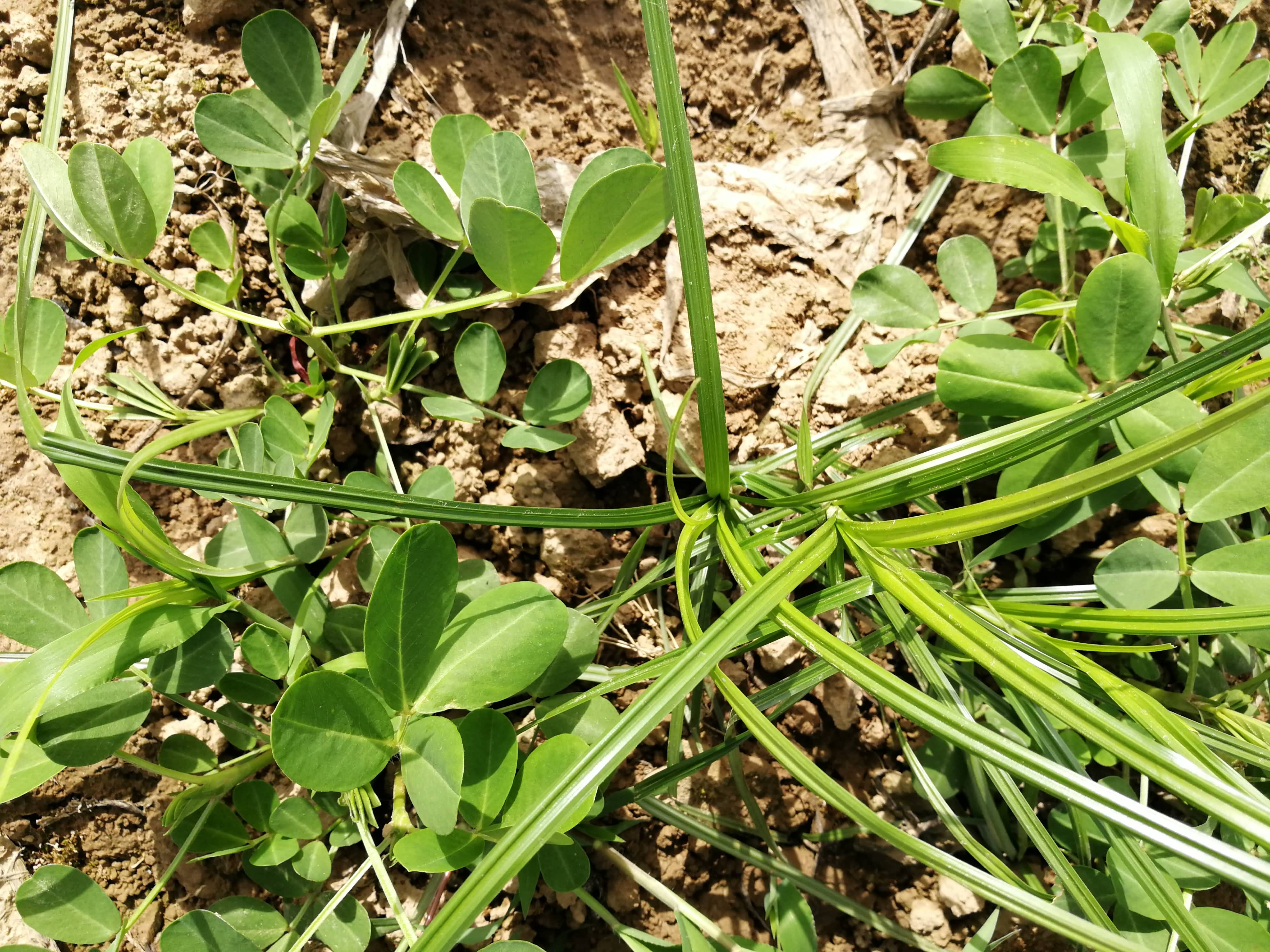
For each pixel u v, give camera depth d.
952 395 0.30
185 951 0.27
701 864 0.35
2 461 0.34
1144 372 0.35
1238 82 0.34
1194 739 0.24
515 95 0.36
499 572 0.36
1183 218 0.29
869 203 0.37
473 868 0.33
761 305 0.36
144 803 0.33
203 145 0.34
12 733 0.28
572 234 0.27
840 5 0.38
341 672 0.28
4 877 0.33
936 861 0.25
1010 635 0.29
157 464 0.25
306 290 0.35
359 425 0.35
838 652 0.26
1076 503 0.31
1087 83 0.33
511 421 0.33
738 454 0.36
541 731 0.34
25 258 0.28
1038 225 0.37
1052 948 0.34
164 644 0.27
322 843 0.30
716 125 0.38
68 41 0.30
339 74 0.35
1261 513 0.33
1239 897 0.34
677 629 0.36
